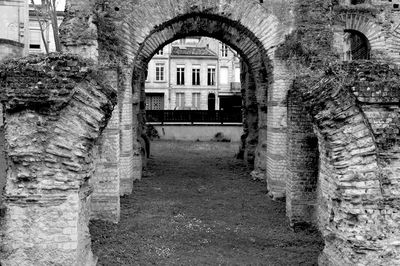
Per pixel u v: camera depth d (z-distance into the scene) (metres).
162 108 49.06
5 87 7.12
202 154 24.84
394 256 7.06
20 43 22.84
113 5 13.10
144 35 13.37
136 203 13.31
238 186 15.93
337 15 15.94
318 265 8.34
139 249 9.37
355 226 7.18
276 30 13.77
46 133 7.25
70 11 11.98
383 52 21.22
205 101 49.56
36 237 7.24
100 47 12.50
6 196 7.28
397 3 21.39
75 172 7.33
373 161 7.21
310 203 11.07
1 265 7.21
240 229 10.87
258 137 17.61
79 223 7.48
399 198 7.13
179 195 14.49
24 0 26.28
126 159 14.19
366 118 7.20
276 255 9.16
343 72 7.34
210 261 8.78
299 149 11.10
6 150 7.37
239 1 13.71
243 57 16.59
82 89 7.41
